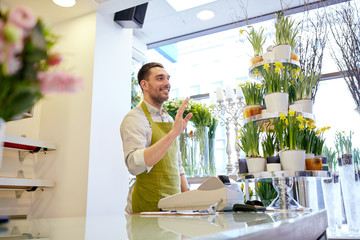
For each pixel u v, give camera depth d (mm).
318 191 2660
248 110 1789
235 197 1399
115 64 3363
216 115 3023
